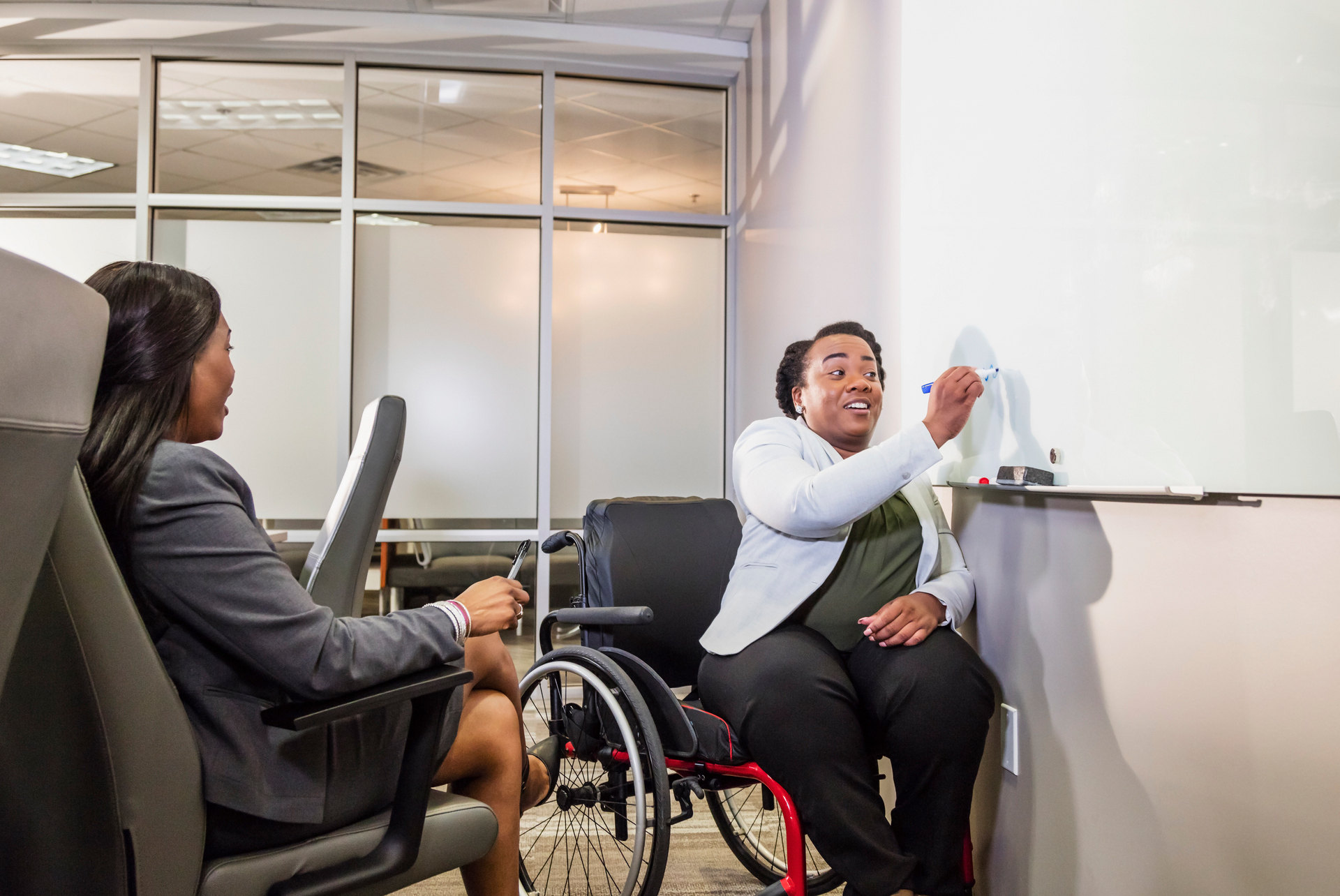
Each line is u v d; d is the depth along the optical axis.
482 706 1.26
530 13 3.61
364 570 1.57
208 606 0.91
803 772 1.33
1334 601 0.88
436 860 1.06
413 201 3.85
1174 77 1.08
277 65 3.82
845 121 2.46
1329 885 0.89
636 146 4.05
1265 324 0.93
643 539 1.81
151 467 0.92
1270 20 0.92
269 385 3.79
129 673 0.84
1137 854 1.20
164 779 0.86
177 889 0.88
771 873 1.89
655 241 4.05
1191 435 1.04
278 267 3.82
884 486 1.34
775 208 3.29
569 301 3.98
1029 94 1.41
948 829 1.37
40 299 0.50
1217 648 1.04
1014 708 1.52
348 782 1.02
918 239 1.87
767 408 3.41
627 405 4.00
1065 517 1.36
